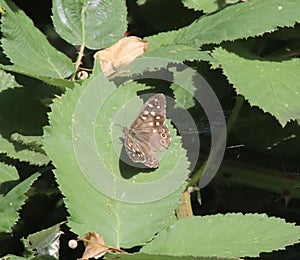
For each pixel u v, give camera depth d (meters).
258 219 1.54
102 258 1.56
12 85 1.61
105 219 1.54
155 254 1.51
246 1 1.60
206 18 1.61
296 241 1.53
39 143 1.59
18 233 1.59
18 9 1.61
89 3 1.61
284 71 1.59
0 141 1.59
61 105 1.55
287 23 1.58
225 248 1.53
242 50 1.60
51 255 1.55
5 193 1.59
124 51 1.60
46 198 1.61
